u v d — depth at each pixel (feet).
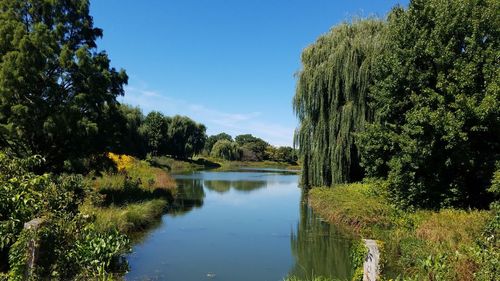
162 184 94.27
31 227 23.18
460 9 46.37
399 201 50.85
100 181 72.23
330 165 75.51
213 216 65.51
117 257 33.19
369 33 74.49
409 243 34.65
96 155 65.41
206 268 36.11
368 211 51.21
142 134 191.21
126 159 106.93
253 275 34.60
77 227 29.48
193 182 135.95
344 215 55.47
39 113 54.34
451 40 45.91
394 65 50.21
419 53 48.03
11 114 53.57
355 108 70.49
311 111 77.66
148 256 39.09
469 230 33.83
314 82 75.87
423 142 45.27
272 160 363.35
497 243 26.27
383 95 53.26
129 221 48.39
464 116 42.06
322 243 46.11
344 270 36.42
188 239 47.65
